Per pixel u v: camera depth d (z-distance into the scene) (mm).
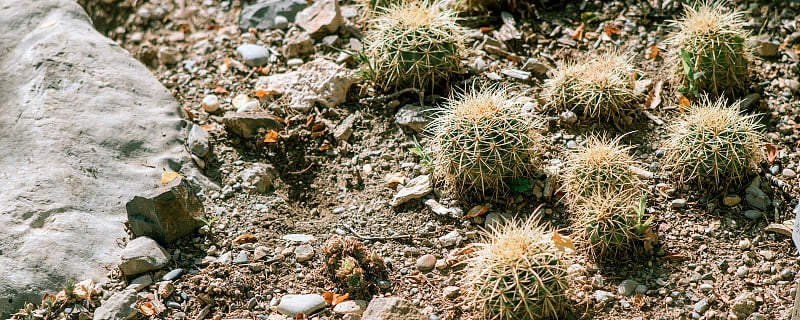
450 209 3869
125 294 3398
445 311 3357
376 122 4441
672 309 3312
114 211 3852
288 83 4676
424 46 4305
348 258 3492
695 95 4340
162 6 6051
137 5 6105
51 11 4891
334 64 4680
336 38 5102
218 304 3441
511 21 5051
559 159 4090
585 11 5227
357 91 4629
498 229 3652
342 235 3805
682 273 3475
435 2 4500
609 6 5223
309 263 3643
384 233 3799
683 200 3822
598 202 3426
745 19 4926
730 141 3691
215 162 4230
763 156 3922
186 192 3771
